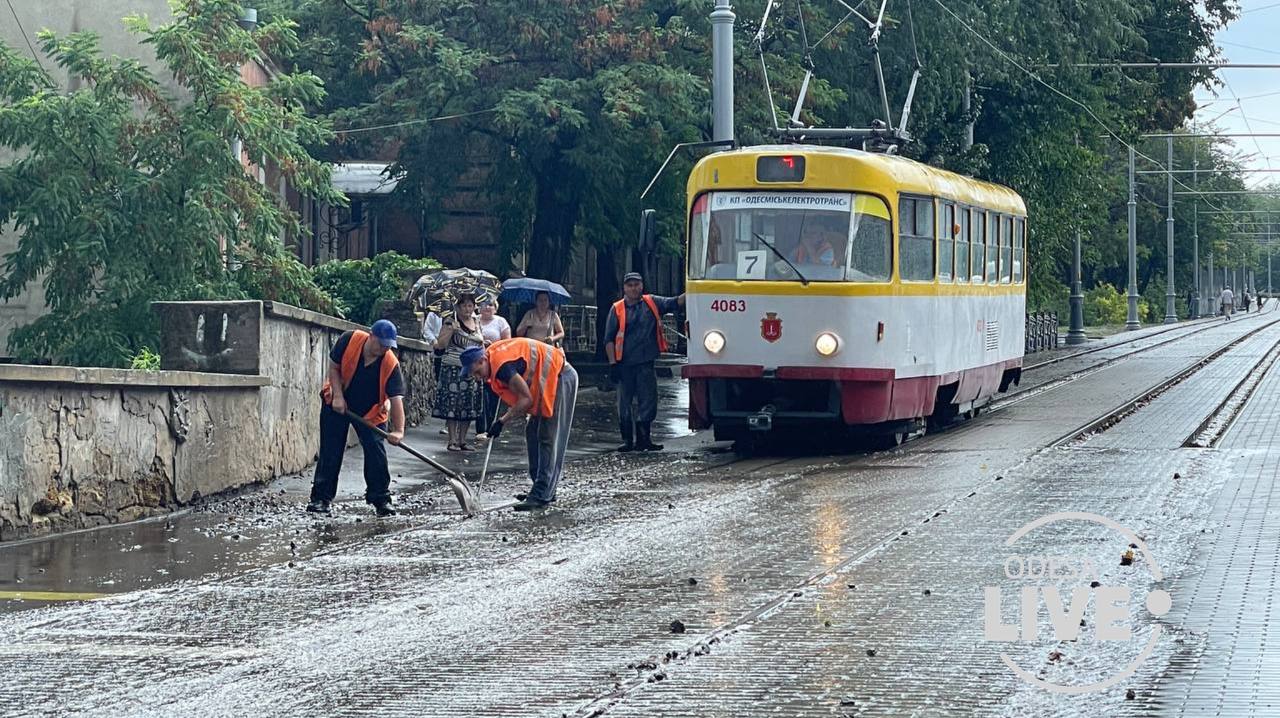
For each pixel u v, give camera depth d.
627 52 29.80
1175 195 98.50
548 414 13.27
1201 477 13.80
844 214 17.70
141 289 19.77
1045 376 33.12
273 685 7.11
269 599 9.27
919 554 10.27
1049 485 13.57
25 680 7.24
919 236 18.91
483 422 18.92
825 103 31.22
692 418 18.25
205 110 20.33
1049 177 44.75
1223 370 34.59
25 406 11.68
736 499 13.55
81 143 19.83
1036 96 42.09
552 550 10.97
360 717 6.51
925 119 37.84
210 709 6.69
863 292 17.56
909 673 7.06
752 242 17.84
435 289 21.33
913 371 18.59
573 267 42.66
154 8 24.34
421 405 22.08
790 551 10.61
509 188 33.69
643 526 12.03
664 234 32.16
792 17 31.47
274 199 21.84
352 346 13.23
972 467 15.26
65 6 24.30
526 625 8.38
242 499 14.35
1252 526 10.94
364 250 40.66
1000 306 23.73
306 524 12.59
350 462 17.19
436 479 15.72
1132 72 47.22
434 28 30.44
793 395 18.09
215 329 15.23
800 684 6.90
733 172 18.02
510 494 14.39
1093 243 82.56
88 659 7.68
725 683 6.95
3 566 10.54
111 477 12.72
